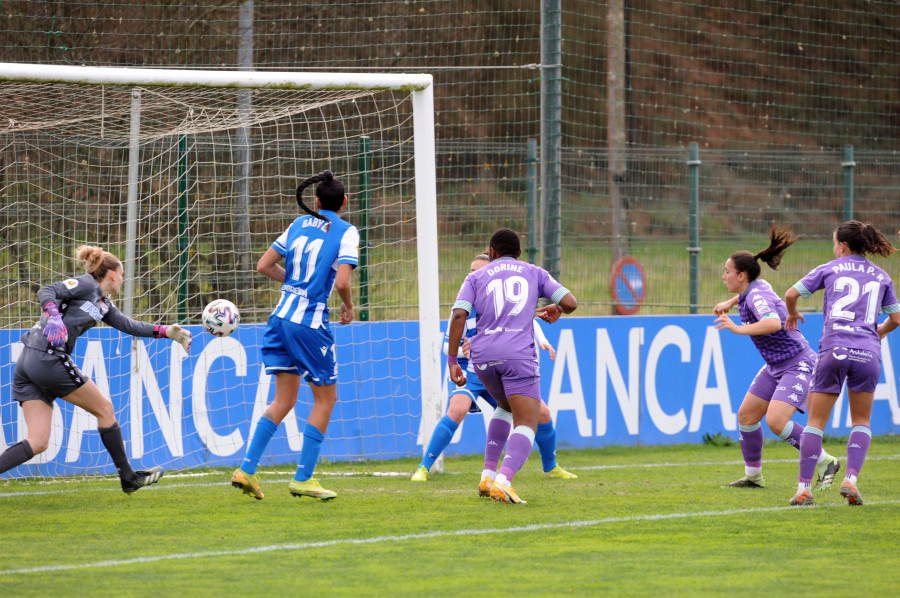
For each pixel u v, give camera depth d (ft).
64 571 52.19
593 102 211.61
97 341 94.63
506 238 76.18
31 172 105.09
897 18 208.95
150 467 95.76
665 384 119.44
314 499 76.64
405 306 109.70
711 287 129.59
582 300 123.95
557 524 65.98
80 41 125.49
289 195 111.55
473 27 148.56
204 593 47.78
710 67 216.95
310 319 73.36
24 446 71.61
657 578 51.06
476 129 165.37
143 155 104.78
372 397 106.11
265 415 75.15
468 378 90.89
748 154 130.62
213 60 131.23
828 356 74.02
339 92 97.60
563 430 114.01
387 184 110.22
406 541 60.34
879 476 93.09
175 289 104.78
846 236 76.33
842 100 212.64
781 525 65.92
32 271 104.99
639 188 127.44
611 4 169.99
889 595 47.80
